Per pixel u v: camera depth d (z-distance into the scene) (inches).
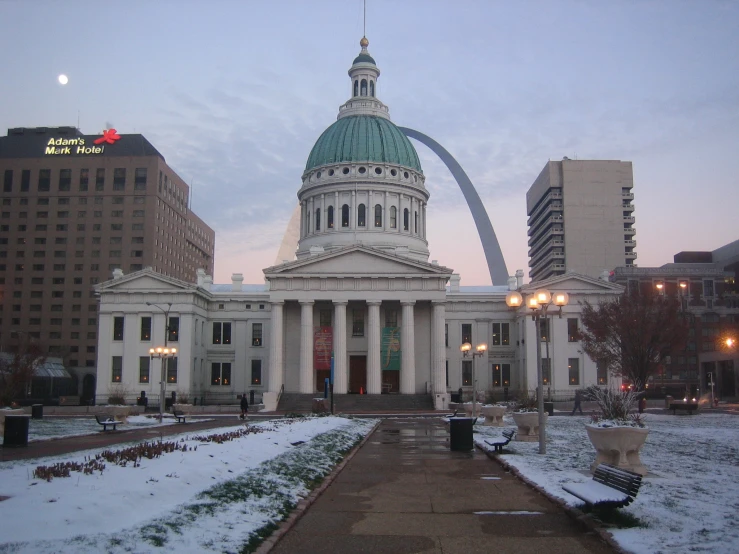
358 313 3809.1
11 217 6653.5
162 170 6860.2
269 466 895.7
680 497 746.2
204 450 971.3
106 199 6658.5
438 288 3563.0
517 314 3846.0
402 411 3189.0
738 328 4574.3
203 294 3833.7
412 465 1095.0
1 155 6815.9
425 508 735.1
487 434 1616.6
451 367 3944.4
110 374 3695.9
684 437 1483.8
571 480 877.8
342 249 3597.4
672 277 5408.5
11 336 6505.9
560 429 1749.5
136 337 3688.5
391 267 3597.4
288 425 1649.9
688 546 551.5
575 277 3745.1
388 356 3609.7
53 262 6594.5
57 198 6668.3
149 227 6604.3
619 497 620.4
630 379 2893.7
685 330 2598.4
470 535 617.6
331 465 1048.8
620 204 7327.8
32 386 5196.9
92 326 6505.9
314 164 4660.4
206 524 578.9
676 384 5128.0
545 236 7564.0
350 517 691.4
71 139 6776.6
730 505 703.1
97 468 747.4
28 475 716.0
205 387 3914.9
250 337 3954.2
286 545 581.9
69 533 497.4
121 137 6855.3
